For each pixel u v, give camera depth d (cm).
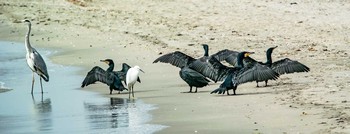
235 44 3459
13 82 2733
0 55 3531
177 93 2278
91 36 3912
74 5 4819
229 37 3672
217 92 2222
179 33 3841
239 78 2128
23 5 4891
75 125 1850
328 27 3900
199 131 1675
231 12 4388
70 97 2333
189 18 4269
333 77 2419
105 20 4338
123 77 2344
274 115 1802
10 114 2062
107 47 3562
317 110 1828
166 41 3622
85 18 4438
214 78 2212
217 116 1842
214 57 2253
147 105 2084
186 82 2297
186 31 3894
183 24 4103
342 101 1936
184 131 1686
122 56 3284
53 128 1825
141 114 1944
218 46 3422
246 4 4609
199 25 4053
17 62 3288
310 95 2059
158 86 2455
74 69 3033
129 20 4300
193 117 1852
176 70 2808
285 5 4572
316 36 3628
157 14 4425
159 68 2877
